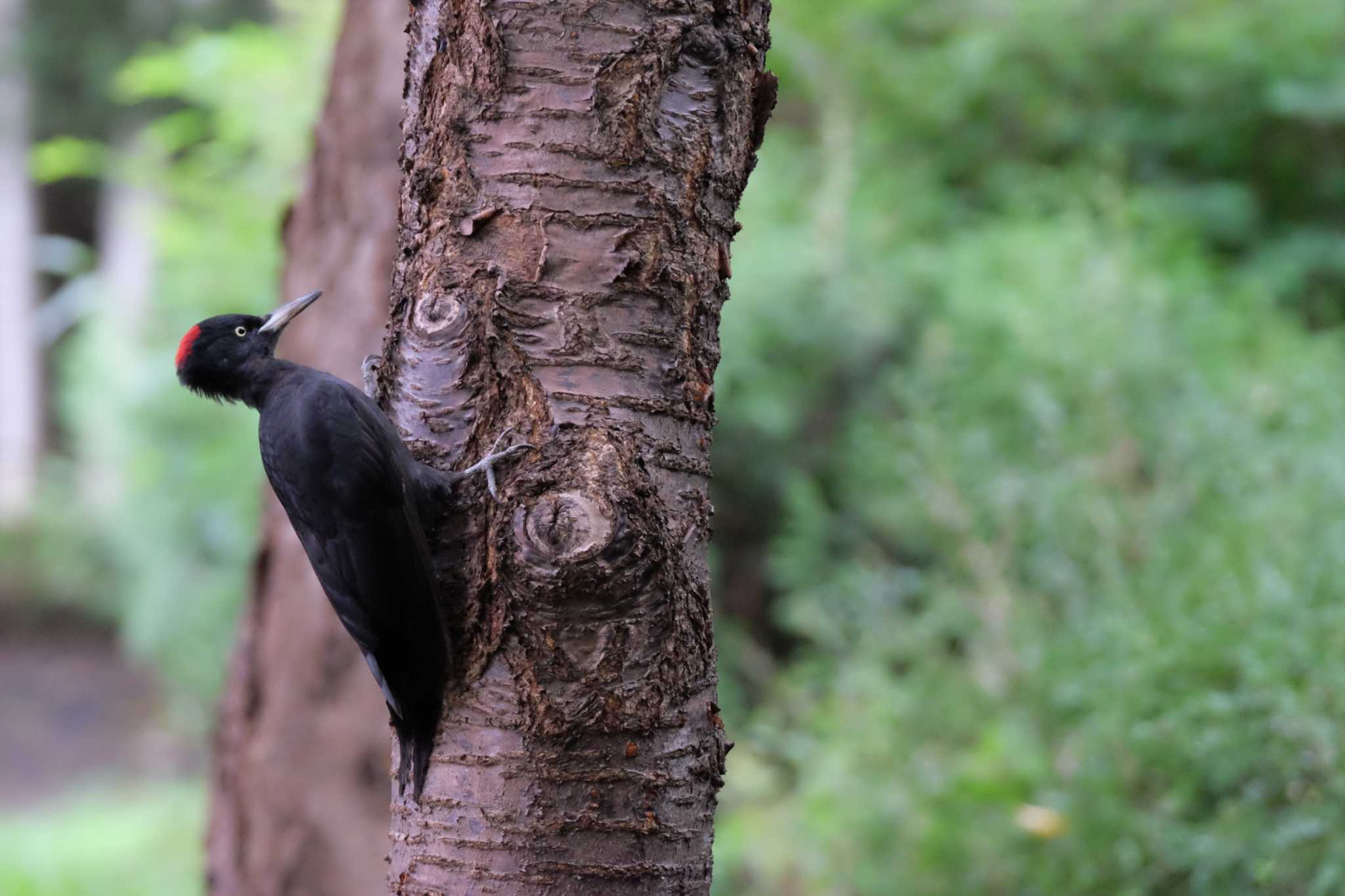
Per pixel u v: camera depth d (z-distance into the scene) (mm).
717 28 5297
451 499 5156
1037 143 17906
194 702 20484
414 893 5098
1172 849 8070
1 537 34500
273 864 9641
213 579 18234
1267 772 7836
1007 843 9211
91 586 33438
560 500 4891
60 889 15930
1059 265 12773
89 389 27547
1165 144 17359
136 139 33750
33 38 32688
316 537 5754
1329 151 17172
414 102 5547
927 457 11664
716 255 5371
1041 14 17672
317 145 10109
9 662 31219
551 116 5160
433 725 5133
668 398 5184
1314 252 16219
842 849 10047
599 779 4906
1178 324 12344
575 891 4895
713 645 5285
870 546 13945
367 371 6434
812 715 11297
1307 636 7730
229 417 17578
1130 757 8680
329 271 9891
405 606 5117
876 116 18109
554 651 4898
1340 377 10500
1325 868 7188
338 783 9562
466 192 5258
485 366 5227
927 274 16109
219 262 17156
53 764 23891
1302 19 16844
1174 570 9227
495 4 5203
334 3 16812
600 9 5152
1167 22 17500
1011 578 10914
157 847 17734
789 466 15883
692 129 5250
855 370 16000
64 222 45406
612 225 5141
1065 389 11641
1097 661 8992
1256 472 9742
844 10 17906
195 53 16719
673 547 5078
